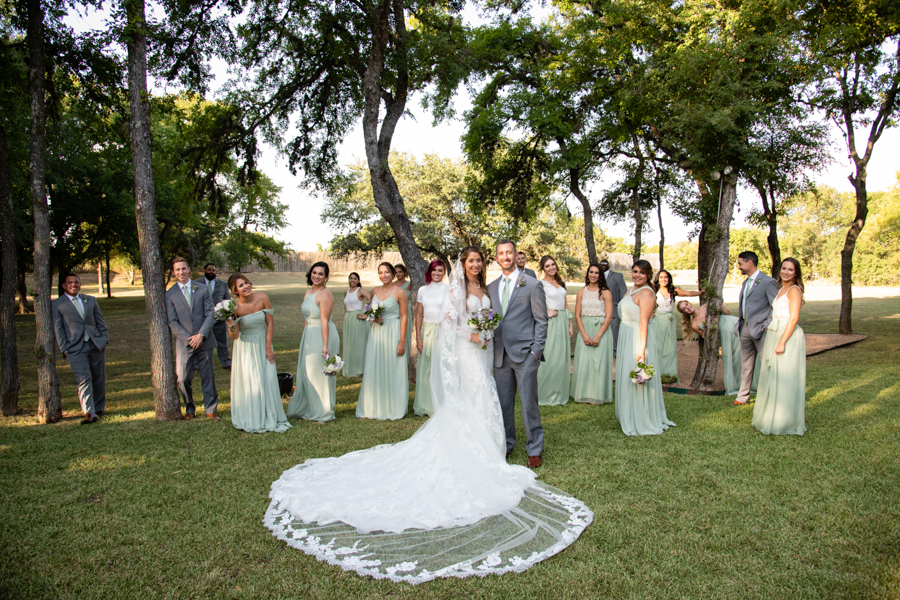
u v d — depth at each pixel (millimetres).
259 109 9820
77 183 19250
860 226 12367
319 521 3215
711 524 3133
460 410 3906
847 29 10188
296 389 6066
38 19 6141
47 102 7797
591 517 3225
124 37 5742
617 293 8164
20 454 4629
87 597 2494
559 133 10898
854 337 11969
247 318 5438
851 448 4445
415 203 25125
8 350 6309
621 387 5203
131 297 33781
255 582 2602
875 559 2703
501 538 2996
